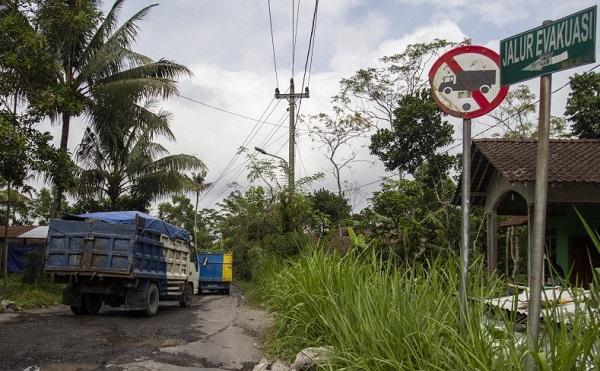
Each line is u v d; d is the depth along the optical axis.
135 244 14.12
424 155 26.45
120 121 20.31
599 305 3.32
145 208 24.70
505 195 14.14
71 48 18.28
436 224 10.85
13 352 8.90
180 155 24.38
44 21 14.17
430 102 26.33
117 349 9.45
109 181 23.77
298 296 8.54
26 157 13.95
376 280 6.20
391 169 27.08
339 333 6.05
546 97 3.28
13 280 22.12
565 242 16.03
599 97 19.23
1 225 37.22
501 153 13.70
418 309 5.02
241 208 26.56
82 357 8.70
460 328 4.27
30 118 13.70
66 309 16.09
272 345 8.95
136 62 19.88
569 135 21.30
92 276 13.96
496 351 3.69
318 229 22.84
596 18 2.96
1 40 12.83
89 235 14.05
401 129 26.27
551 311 3.49
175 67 20.77
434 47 29.64
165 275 16.20
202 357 8.88
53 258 14.19
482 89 4.70
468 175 4.66
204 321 13.75
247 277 29.61
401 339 4.71
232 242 30.36
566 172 12.31
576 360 3.12
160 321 13.71
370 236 10.55
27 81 13.48
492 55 4.72
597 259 15.40
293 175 24.16
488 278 5.06
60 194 19.56
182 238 18.06
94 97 19.11
